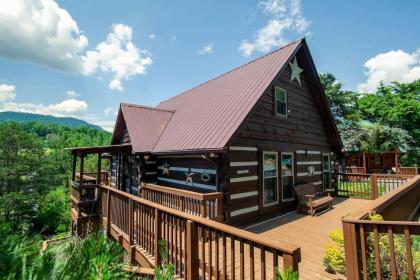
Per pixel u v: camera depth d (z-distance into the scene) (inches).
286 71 397.7
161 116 506.0
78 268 82.6
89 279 78.8
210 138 291.9
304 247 225.0
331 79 1227.2
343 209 378.9
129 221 221.5
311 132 450.3
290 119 395.5
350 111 1204.5
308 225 296.2
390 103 1190.3
